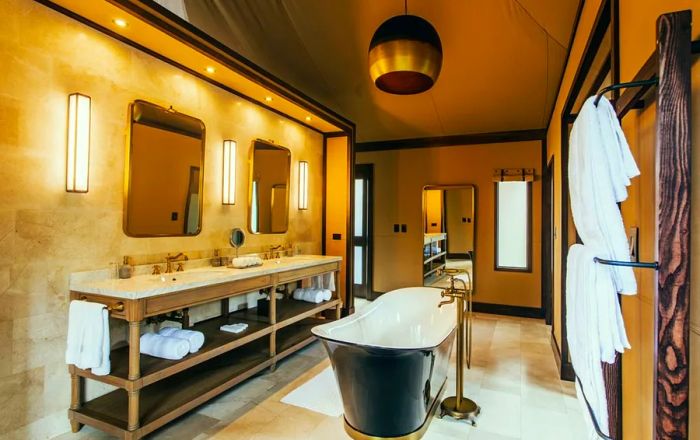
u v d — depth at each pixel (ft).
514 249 17.35
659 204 2.97
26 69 6.59
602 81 7.61
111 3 6.97
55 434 7.03
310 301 13.30
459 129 17.69
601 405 3.57
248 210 12.15
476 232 18.01
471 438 7.42
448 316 11.58
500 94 14.17
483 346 12.83
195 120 10.14
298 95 12.65
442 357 8.39
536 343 13.15
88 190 7.56
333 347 7.35
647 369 4.08
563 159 10.62
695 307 2.97
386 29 8.13
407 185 19.48
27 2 6.60
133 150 8.46
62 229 7.15
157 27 7.81
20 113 6.52
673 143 2.91
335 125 15.34
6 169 6.34
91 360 6.61
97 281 7.66
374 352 6.88
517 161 17.34
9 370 6.40
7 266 6.37
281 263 11.80
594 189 3.65
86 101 7.33
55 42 7.01
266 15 10.68
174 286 7.41
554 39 10.44
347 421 7.50
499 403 8.82
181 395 7.91
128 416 6.75
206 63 9.58
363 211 20.39
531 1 9.33
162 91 9.21
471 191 18.15
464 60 12.37
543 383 9.89
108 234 8.00
